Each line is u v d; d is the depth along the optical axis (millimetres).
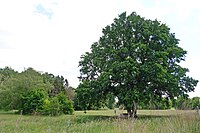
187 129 9586
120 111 9391
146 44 29406
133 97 25969
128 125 7652
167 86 29422
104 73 28062
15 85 54031
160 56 28703
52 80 82188
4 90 53844
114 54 29031
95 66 32125
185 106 12570
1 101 53625
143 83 28938
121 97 26859
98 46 32281
